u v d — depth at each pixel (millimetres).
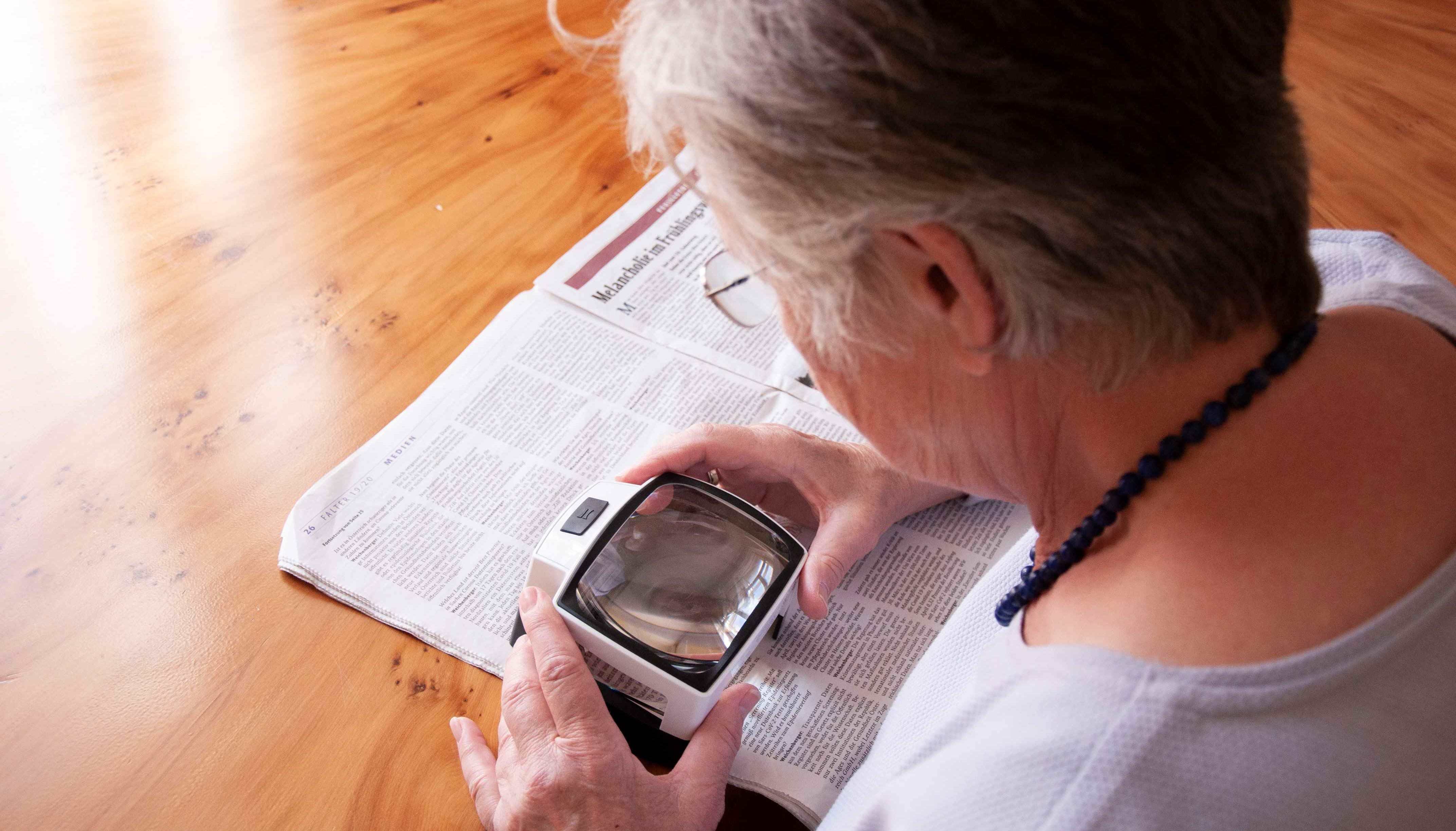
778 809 636
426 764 630
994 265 369
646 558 652
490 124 1093
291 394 842
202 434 808
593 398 866
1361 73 1094
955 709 462
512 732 602
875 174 346
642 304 947
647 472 750
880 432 505
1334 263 576
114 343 870
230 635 688
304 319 901
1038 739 391
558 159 1062
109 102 1089
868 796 527
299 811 604
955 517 802
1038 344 393
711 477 785
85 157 1033
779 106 344
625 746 596
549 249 980
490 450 817
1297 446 400
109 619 690
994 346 402
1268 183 364
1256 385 404
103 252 944
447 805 612
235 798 608
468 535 758
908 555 773
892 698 684
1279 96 363
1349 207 930
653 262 984
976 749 419
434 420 834
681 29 369
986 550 778
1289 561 382
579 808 568
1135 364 395
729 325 938
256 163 1037
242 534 745
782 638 718
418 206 1006
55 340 870
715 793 604
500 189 1028
